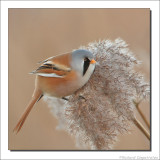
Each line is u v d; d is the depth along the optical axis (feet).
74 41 47.34
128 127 25.02
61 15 49.29
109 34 46.75
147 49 42.86
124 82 25.67
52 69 27.22
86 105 25.45
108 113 25.32
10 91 42.78
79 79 26.76
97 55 26.96
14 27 46.55
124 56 26.32
